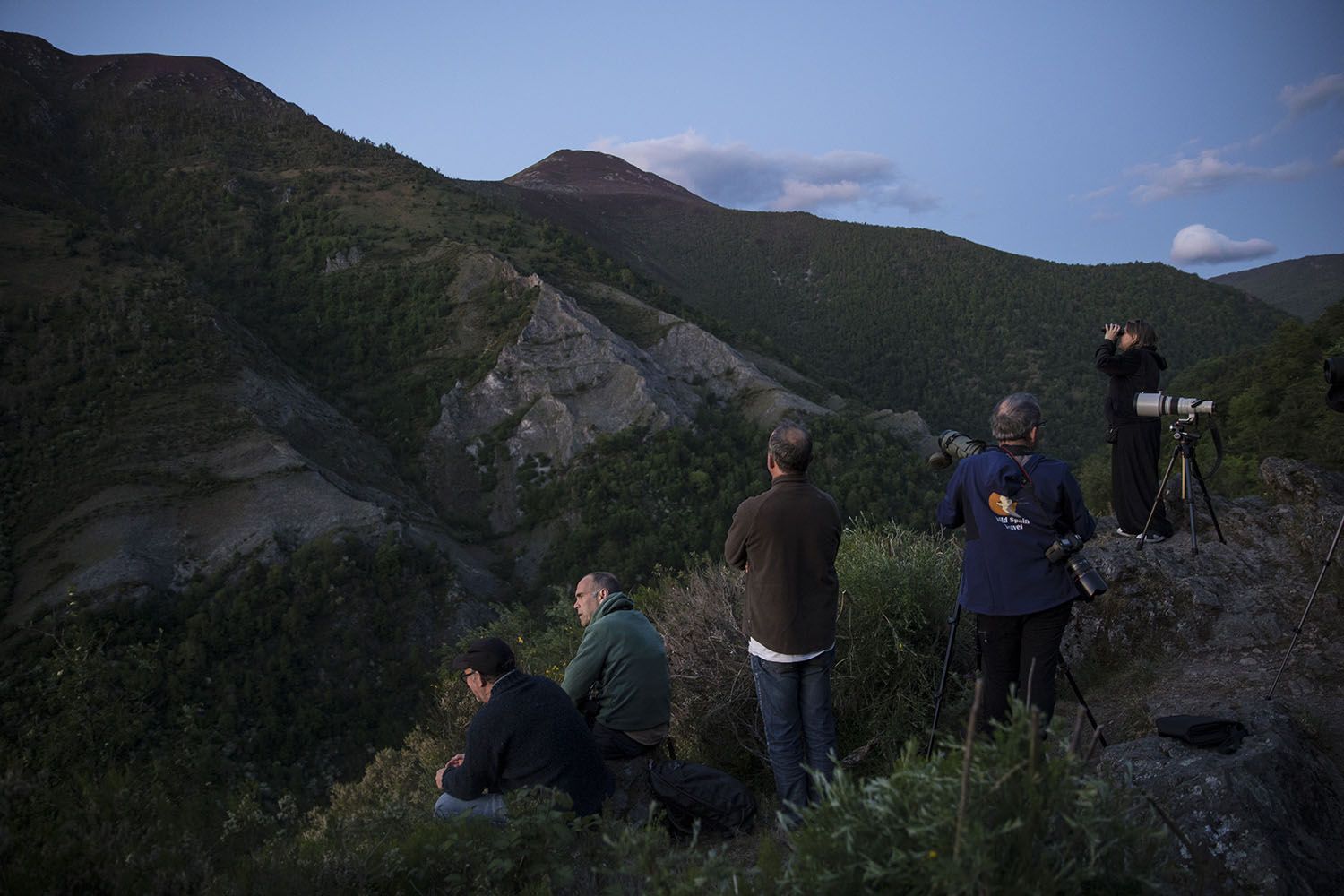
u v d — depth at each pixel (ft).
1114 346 17.70
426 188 595.88
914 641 13.97
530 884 9.07
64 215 431.84
